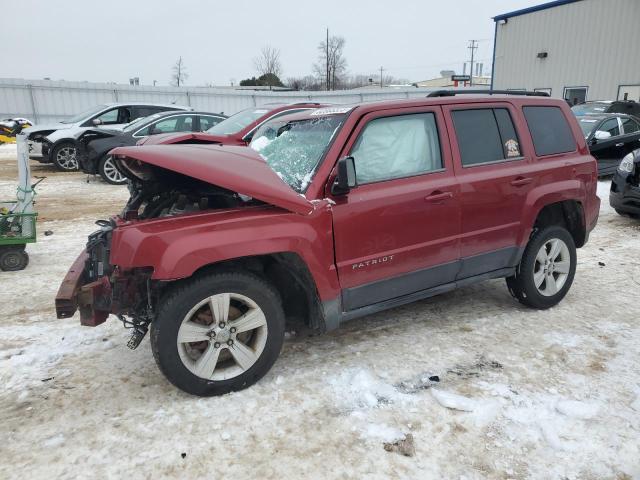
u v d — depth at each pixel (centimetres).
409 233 367
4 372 357
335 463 266
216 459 270
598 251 653
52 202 989
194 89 2797
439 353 381
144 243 290
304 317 368
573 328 422
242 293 317
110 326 434
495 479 254
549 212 473
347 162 320
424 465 264
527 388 331
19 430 294
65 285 336
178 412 309
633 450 272
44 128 1426
